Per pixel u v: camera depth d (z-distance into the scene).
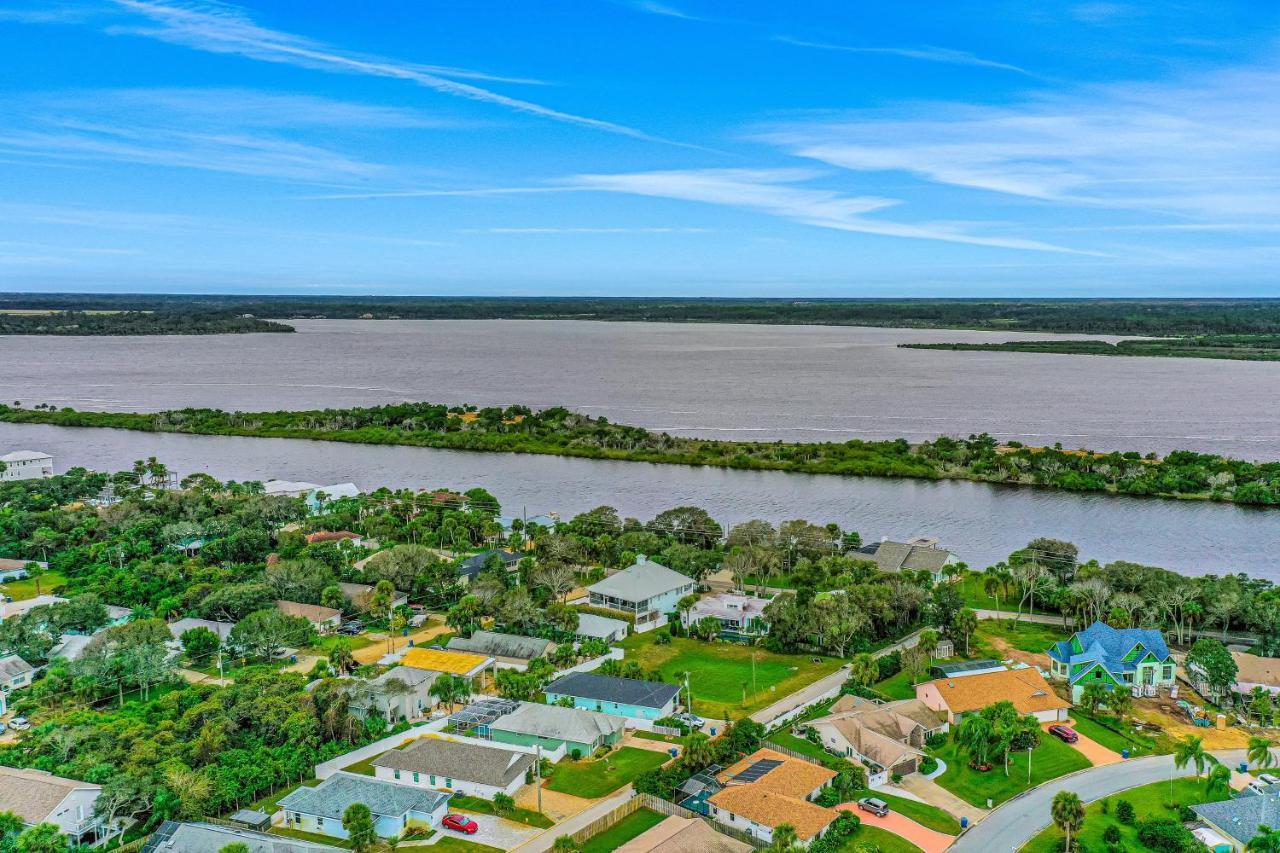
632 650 156.75
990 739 114.00
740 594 178.25
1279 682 132.62
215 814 102.62
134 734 111.94
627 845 92.38
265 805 105.44
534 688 132.50
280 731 116.06
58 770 104.69
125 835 98.31
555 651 148.38
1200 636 157.12
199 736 111.81
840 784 105.31
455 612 159.25
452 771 108.62
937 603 159.88
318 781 110.31
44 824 91.88
